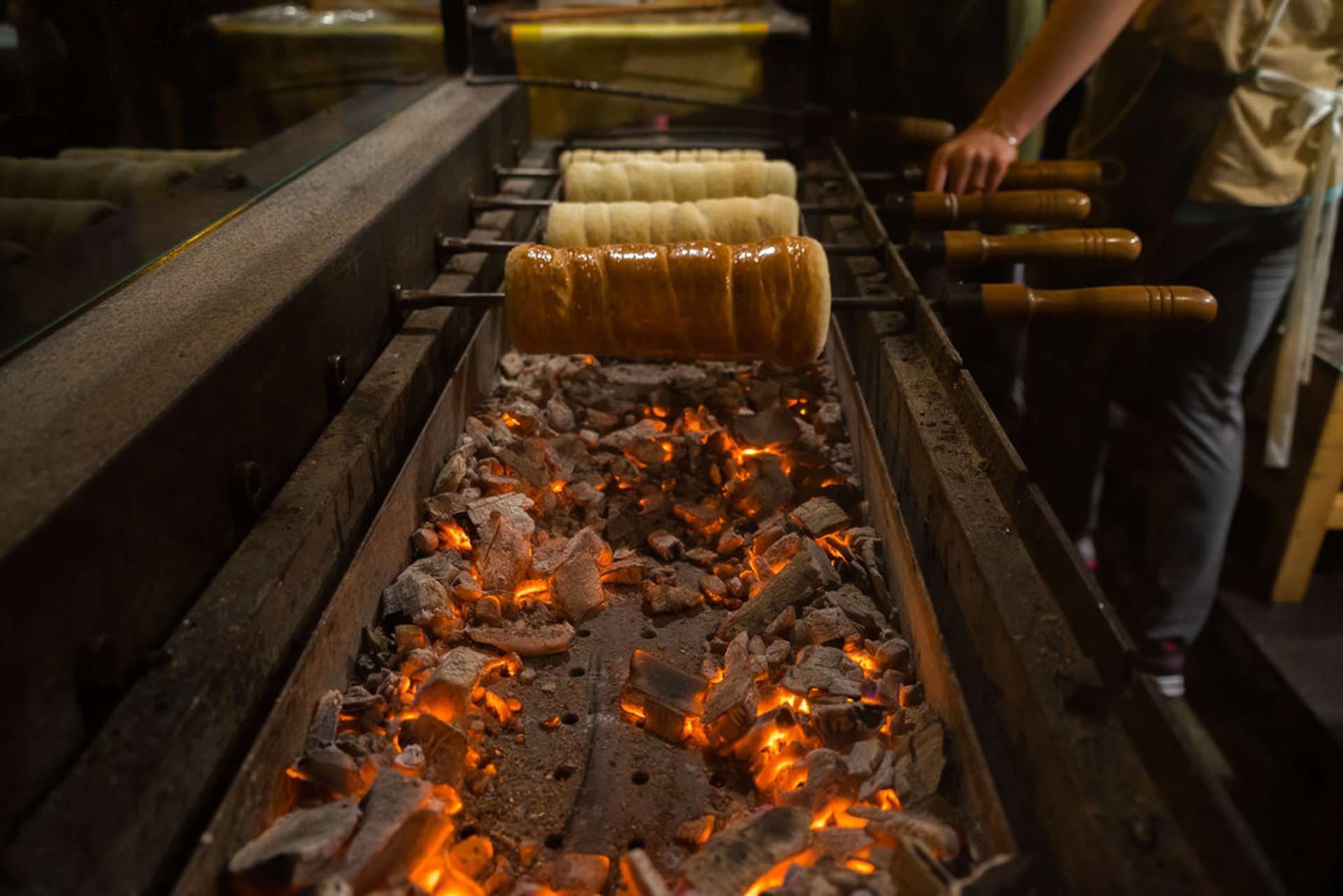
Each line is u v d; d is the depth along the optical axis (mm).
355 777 1161
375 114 2715
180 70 1760
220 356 1213
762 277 1724
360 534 1517
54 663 899
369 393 1692
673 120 3842
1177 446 2561
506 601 1595
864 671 1449
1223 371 2504
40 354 1216
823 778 1188
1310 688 2561
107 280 1419
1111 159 2496
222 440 1221
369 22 2754
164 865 929
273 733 1109
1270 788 2418
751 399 2301
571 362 2533
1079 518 3080
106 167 1516
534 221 3080
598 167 2566
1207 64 2229
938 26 3062
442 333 1983
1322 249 2389
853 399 2076
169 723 959
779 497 1858
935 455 1482
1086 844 896
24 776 860
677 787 1275
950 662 1244
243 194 1915
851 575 1674
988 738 1184
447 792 1210
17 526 864
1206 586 2637
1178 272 2529
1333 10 2145
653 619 1626
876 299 1971
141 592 1042
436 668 1359
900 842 1013
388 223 1893
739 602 1664
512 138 3236
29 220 1308
